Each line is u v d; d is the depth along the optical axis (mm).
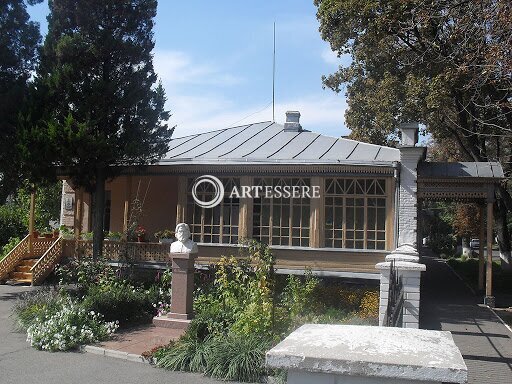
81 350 9875
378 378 2256
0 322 12336
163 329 11641
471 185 16547
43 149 14859
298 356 2324
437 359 2266
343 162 15312
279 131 20578
